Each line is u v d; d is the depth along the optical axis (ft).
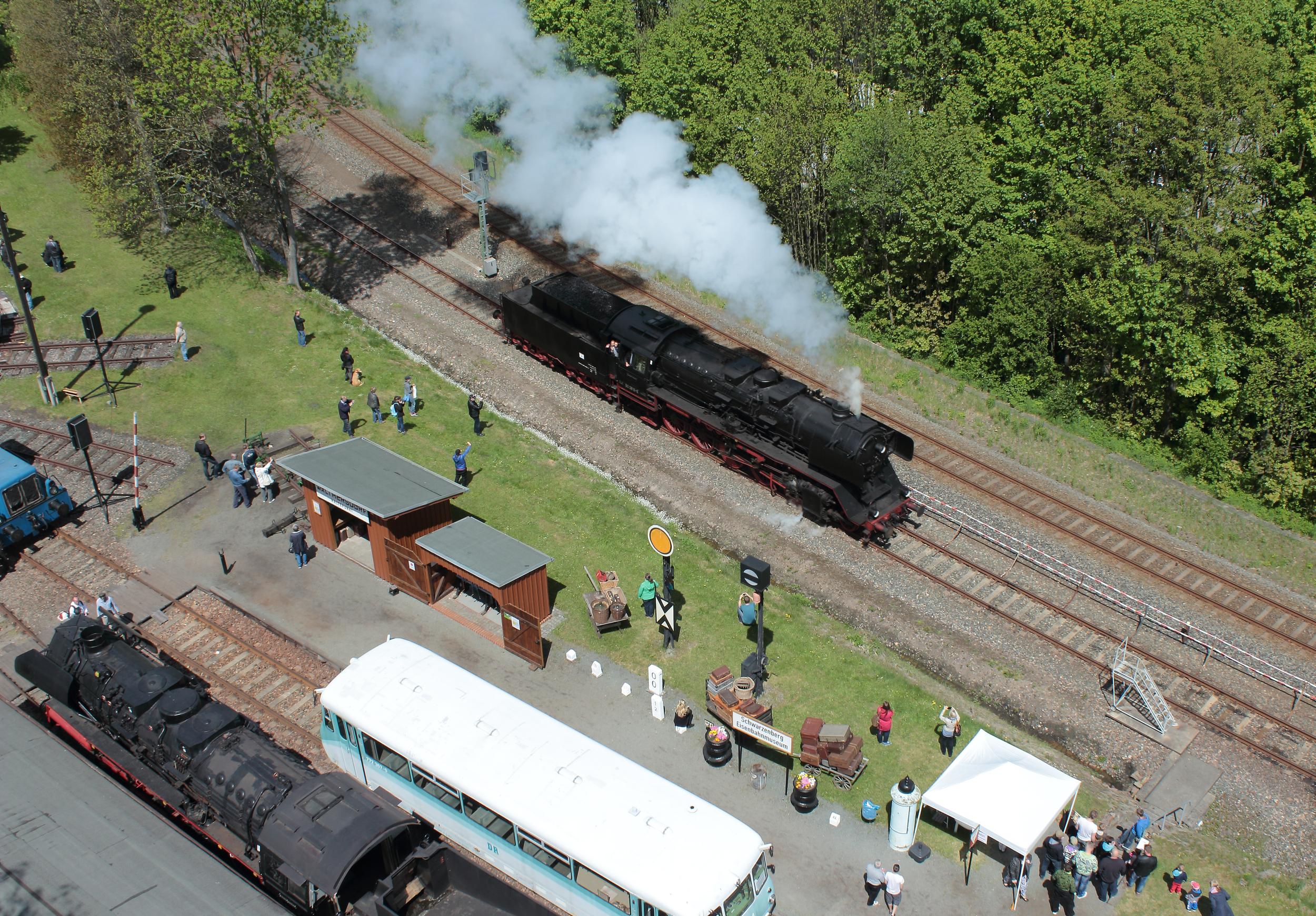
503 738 75.51
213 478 117.60
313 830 67.51
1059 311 141.38
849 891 75.51
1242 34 141.38
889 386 143.13
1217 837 81.71
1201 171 127.44
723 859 66.59
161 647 95.30
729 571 107.34
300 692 90.89
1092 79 139.54
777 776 84.69
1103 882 75.05
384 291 151.43
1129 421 139.95
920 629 99.55
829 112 149.69
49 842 67.36
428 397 132.26
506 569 93.35
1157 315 127.95
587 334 130.72
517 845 71.61
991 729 90.38
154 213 160.25
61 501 109.40
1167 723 90.22
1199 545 120.78
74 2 154.10
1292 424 125.80
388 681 80.38
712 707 87.40
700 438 123.24
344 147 184.75
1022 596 105.09
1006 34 154.10
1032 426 135.74
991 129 156.97
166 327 140.97
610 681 93.15
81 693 82.38
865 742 87.61
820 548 109.29
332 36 141.38
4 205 162.09
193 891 65.16
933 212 141.28
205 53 137.18
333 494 101.50
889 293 151.23
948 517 115.85
